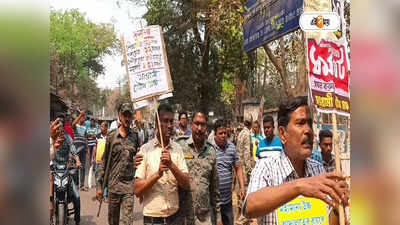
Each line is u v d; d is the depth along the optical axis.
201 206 4.05
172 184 3.73
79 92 31.36
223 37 11.53
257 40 5.79
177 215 3.82
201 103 18.20
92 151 10.80
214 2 9.46
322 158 4.09
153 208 3.69
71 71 30.73
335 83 2.58
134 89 4.13
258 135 8.79
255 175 2.11
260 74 13.80
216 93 18.23
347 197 1.86
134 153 5.17
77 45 29.94
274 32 5.18
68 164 5.98
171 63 17.41
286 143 2.20
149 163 3.77
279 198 1.79
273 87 12.92
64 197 5.82
